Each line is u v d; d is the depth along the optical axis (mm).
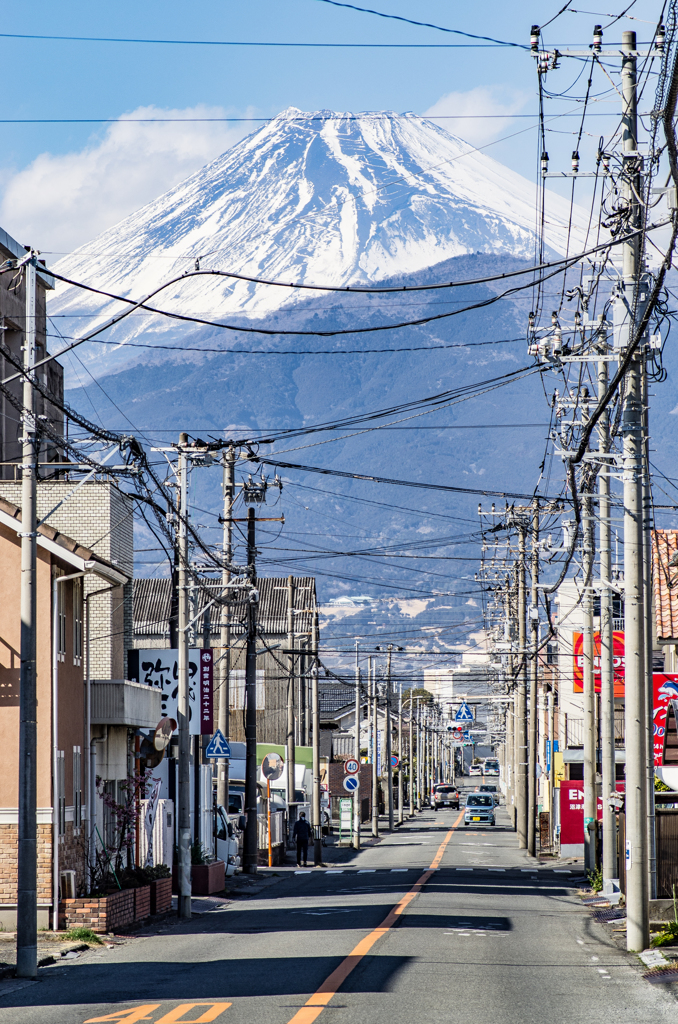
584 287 44031
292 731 109062
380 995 27594
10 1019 25234
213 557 62531
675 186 26969
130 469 37906
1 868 44031
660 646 72812
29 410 35250
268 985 29250
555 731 116125
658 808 45375
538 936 41438
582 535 68562
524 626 103500
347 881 75250
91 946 40125
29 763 33969
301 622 135875
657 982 30109
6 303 67125
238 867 86438
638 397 37938
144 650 65750
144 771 61531
